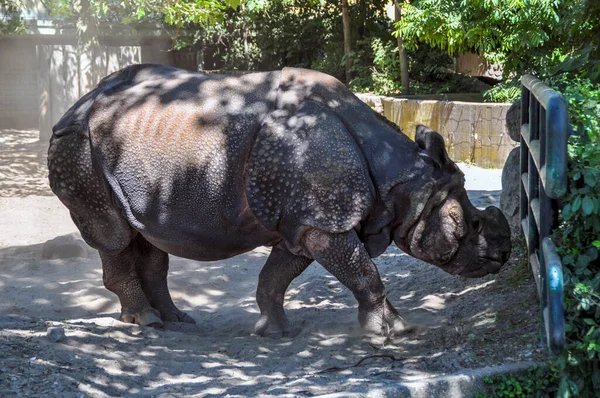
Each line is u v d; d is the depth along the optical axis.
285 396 4.47
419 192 5.85
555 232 4.48
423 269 8.48
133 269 6.80
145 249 6.95
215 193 5.96
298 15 29.33
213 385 4.93
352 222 5.72
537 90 4.49
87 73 22.89
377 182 5.90
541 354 4.83
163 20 25.38
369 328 6.00
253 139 5.90
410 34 20.22
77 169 6.29
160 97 6.20
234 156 5.91
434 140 5.98
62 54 23.50
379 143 5.96
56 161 6.35
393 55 25.27
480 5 18.28
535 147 4.84
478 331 5.62
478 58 29.48
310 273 9.10
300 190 5.73
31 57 27.70
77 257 9.72
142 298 6.81
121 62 24.00
